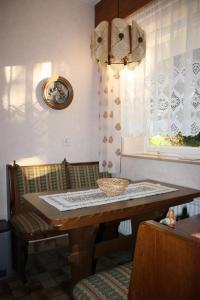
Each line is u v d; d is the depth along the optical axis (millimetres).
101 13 3020
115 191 1758
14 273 2207
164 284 873
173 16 2223
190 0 2082
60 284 2029
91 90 3143
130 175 2871
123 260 2412
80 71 3047
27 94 2703
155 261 895
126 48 1717
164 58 2312
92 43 1844
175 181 2330
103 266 2301
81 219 1378
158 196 1804
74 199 1718
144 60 2518
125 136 2820
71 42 2967
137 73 2613
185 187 2102
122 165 2973
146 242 917
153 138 2865
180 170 2277
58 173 2699
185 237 799
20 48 2645
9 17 2572
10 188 2451
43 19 2768
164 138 2725
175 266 830
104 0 2961
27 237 1987
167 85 2287
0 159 2596
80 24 3025
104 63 1896
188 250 786
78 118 3062
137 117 2643
